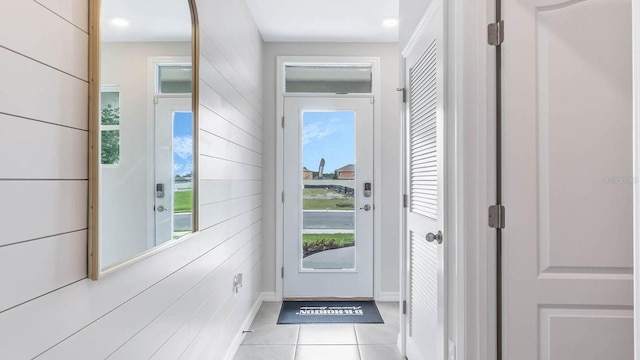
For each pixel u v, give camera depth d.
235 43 2.42
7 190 0.71
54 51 0.83
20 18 0.74
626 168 1.35
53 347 0.82
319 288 3.53
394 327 2.88
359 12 2.92
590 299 1.37
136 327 1.17
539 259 1.38
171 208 1.42
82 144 0.92
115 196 1.03
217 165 2.03
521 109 1.38
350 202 3.54
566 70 1.37
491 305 1.44
